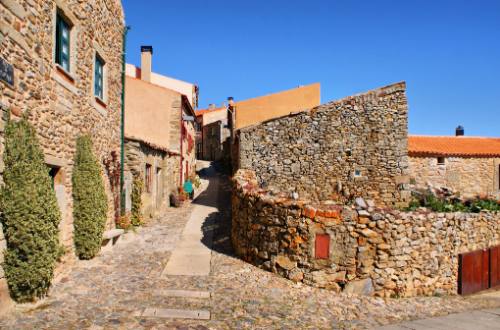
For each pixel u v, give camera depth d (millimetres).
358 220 6883
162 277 6770
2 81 4512
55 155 6141
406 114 12664
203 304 5660
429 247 7363
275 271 7309
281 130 13188
